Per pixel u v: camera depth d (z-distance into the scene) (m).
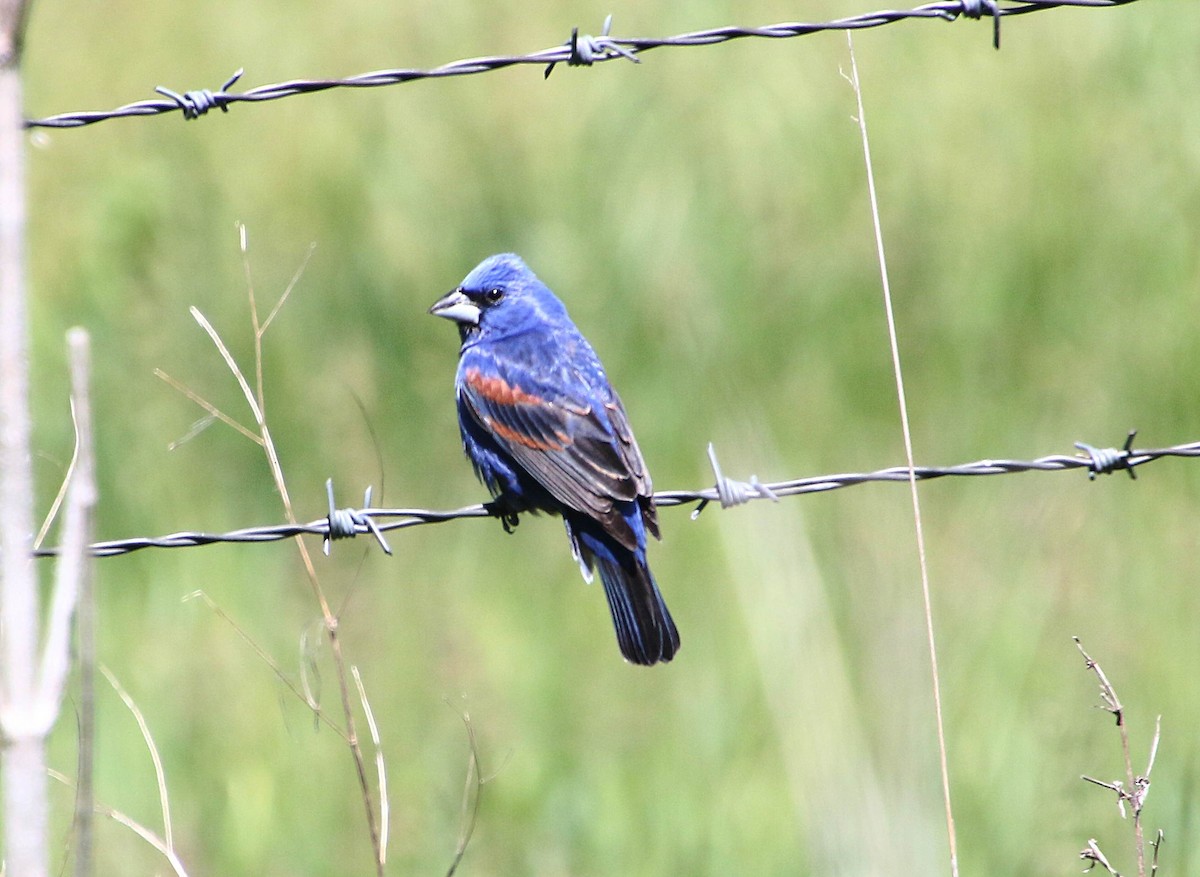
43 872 4.20
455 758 10.35
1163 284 13.92
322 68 16.38
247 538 7.73
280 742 10.39
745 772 10.28
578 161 15.14
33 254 14.28
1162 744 10.09
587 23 16.67
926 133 15.47
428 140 15.35
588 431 9.35
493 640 11.19
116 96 16.12
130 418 12.73
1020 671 10.69
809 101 15.84
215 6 17.22
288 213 14.63
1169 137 15.02
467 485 12.57
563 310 9.99
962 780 9.98
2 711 4.20
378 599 11.61
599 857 9.86
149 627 11.30
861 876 8.34
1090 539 11.76
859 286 14.00
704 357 13.55
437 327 13.48
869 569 9.86
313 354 13.34
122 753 10.29
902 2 17.00
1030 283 13.98
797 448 12.80
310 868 9.78
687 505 12.48
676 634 8.88
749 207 14.72
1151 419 12.89
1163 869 9.39
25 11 4.43
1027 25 16.61
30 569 4.28
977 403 13.22
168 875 9.55
